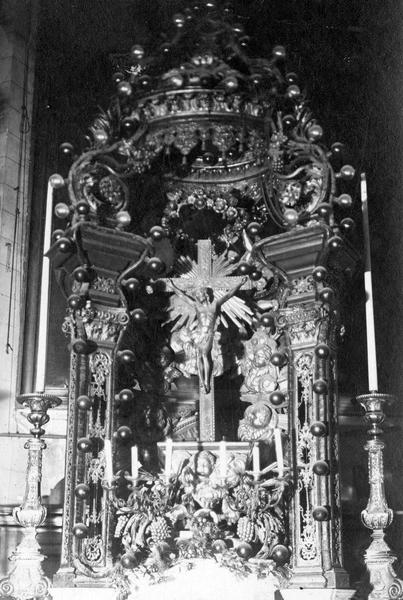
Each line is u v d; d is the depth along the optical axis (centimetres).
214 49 789
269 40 935
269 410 811
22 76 948
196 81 774
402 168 907
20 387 860
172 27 832
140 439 811
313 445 735
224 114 779
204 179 863
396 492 820
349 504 823
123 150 770
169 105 779
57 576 691
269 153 785
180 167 857
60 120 929
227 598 684
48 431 852
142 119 778
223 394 841
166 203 859
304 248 762
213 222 878
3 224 899
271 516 733
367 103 924
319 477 720
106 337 761
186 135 788
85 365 745
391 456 828
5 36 955
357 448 841
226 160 854
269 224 864
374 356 738
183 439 827
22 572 677
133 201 834
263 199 836
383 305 873
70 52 948
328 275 772
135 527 728
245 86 781
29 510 691
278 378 828
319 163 769
